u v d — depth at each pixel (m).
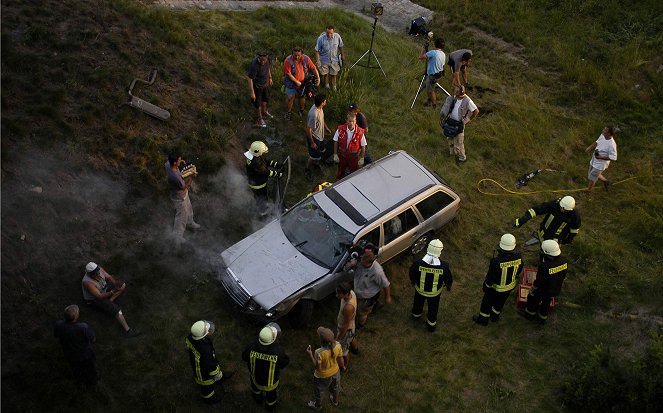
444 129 11.75
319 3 17.78
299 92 11.98
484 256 10.30
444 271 8.30
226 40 13.71
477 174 11.91
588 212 11.34
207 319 8.69
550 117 13.72
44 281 8.34
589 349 8.70
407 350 8.69
